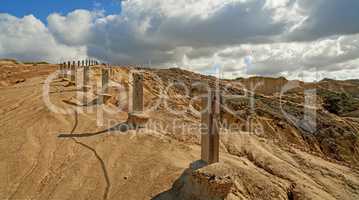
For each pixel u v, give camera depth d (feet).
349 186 61.62
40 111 63.98
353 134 136.26
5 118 60.18
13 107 68.08
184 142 57.47
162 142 54.39
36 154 45.16
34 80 110.93
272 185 49.65
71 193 37.63
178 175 42.42
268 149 71.10
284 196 49.06
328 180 62.75
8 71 140.26
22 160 42.98
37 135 51.72
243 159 59.67
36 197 36.27
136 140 53.78
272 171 58.59
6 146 46.68
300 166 66.44
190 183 37.60
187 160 48.75
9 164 41.68
